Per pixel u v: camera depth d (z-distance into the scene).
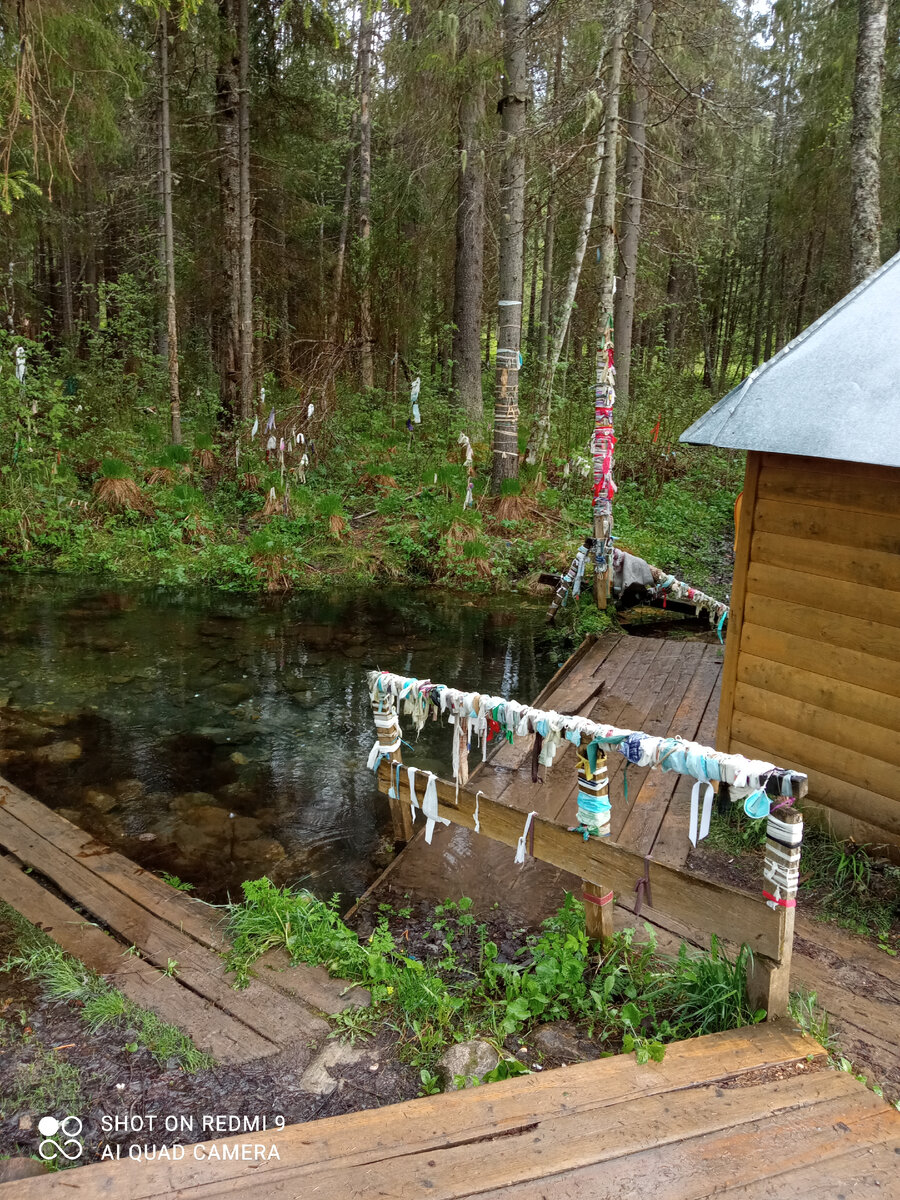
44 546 10.24
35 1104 2.36
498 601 9.34
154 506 10.94
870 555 3.62
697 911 2.76
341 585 9.80
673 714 5.79
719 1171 1.98
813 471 3.83
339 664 7.25
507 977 2.99
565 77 12.98
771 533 4.06
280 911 3.30
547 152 9.79
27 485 10.61
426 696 3.59
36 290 21.36
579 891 3.77
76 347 17.91
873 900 3.58
